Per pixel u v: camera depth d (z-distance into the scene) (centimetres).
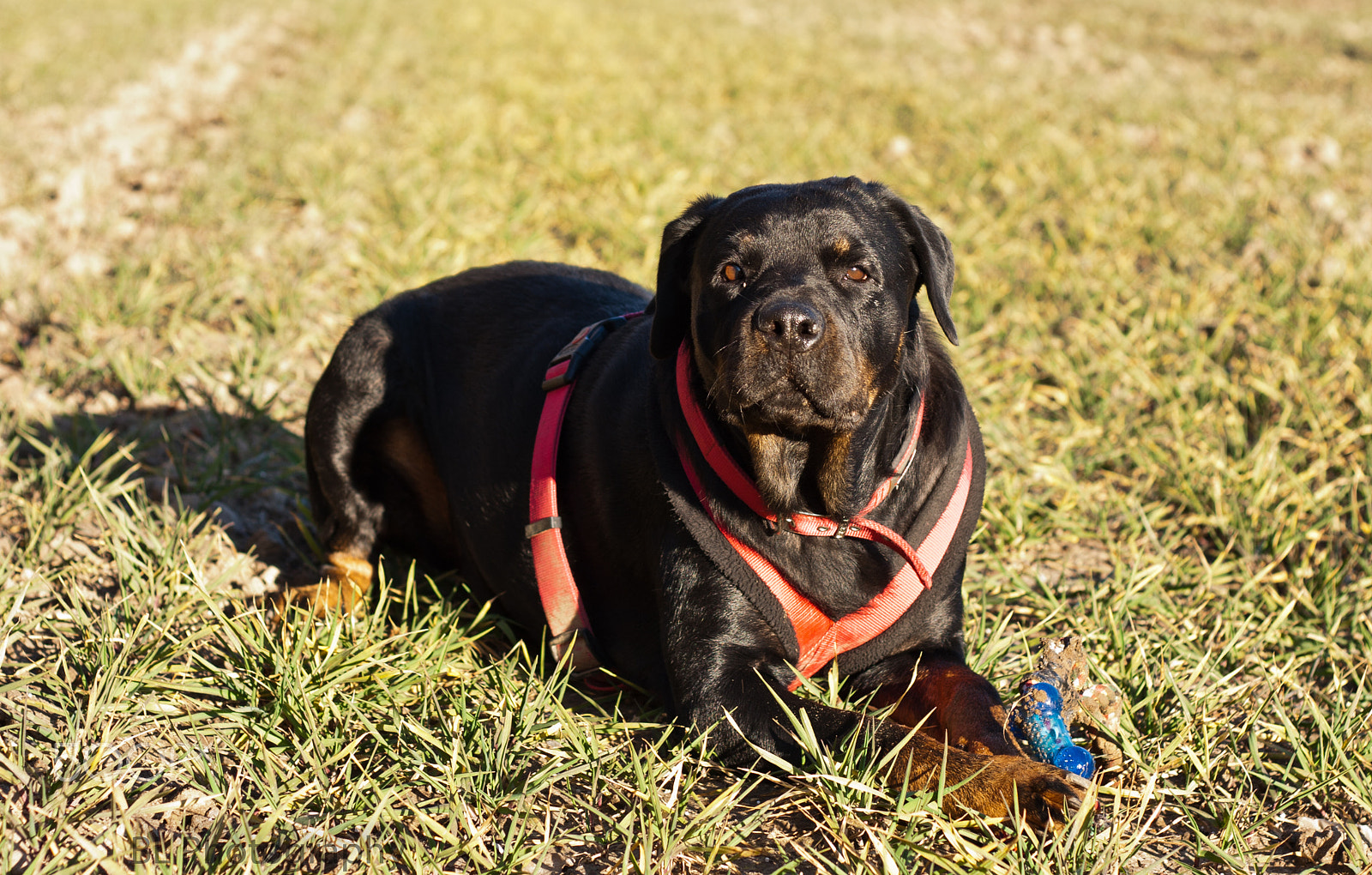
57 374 450
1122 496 409
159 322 511
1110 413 467
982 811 228
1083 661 254
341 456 347
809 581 266
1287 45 1570
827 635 270
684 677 267
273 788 239
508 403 325
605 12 1666
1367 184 777
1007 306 559
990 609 339
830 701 269
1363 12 1986
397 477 358
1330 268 584
